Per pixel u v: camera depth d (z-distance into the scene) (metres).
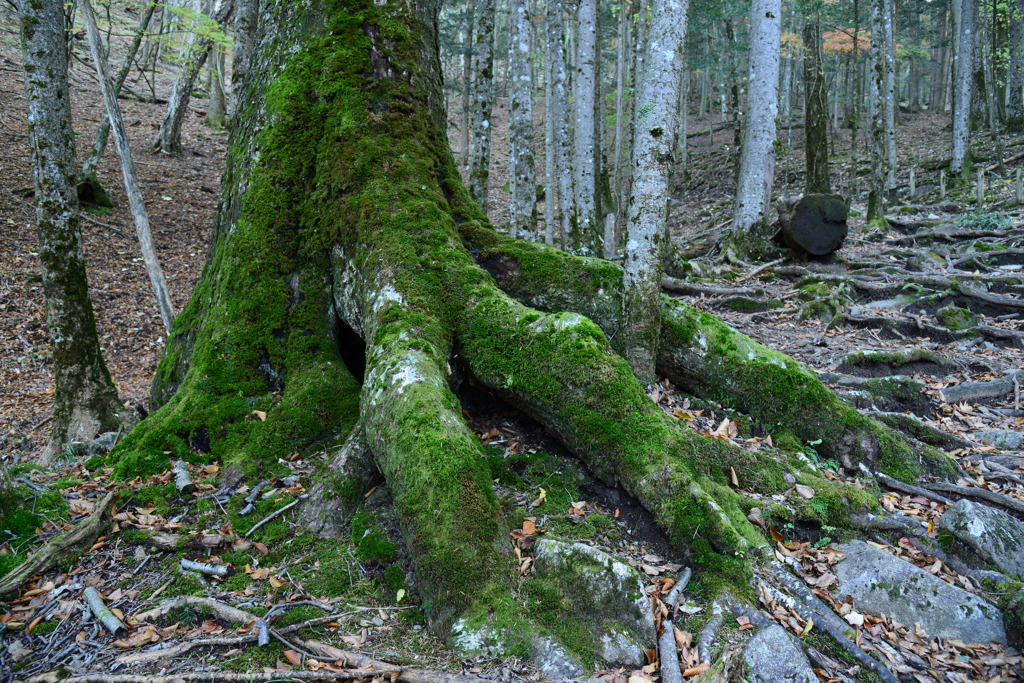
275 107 5.52
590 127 11.02
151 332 11.26
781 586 3.40
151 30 22.00
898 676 3.01
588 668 2.88
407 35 5.67
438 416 3.67
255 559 3.62
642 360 4.92
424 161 5.37
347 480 4.02
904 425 5.42
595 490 4.07
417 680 2.78
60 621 3.26
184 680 2.77
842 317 8.55
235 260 5.23
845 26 28.17
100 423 6.48
